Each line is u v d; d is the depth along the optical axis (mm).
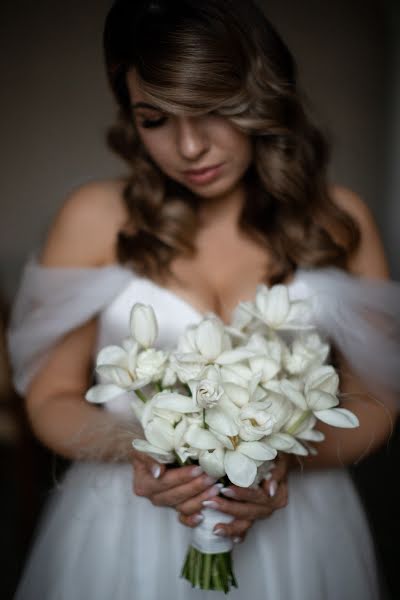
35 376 950
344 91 2428
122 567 840
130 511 855
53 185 2393
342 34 2385
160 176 954
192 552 715
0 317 1385
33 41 2283
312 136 951
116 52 795
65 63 2305
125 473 851
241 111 805
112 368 623
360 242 1005
